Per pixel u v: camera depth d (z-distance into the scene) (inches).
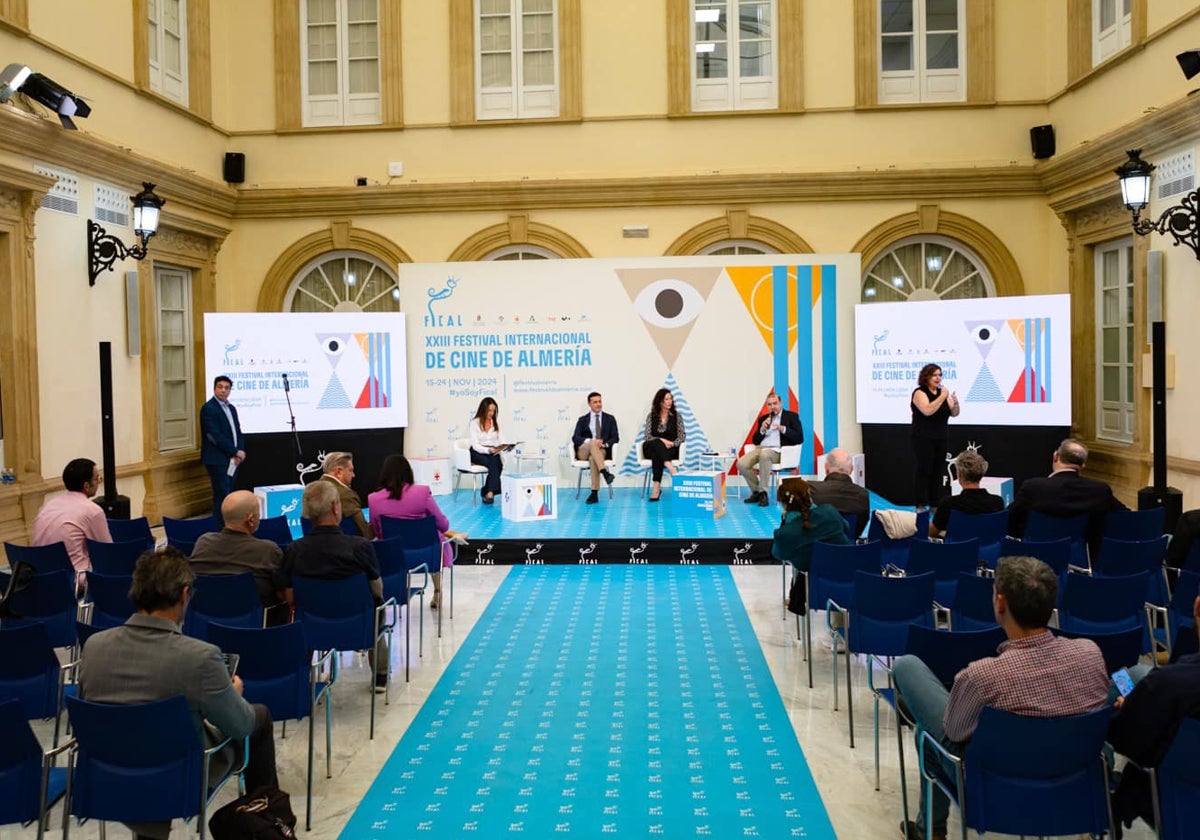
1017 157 512.7
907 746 191.2
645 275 493.4
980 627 194.2
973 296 526.0
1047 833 124.7
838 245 520.4
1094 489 253.4
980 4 510.0
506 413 496.1
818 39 517.7
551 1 530.9
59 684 177.2
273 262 535.5
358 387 481.1
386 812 165.0
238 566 204.2
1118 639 153.6
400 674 239.3
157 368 472.7
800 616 279.1
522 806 166.6
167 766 132.0
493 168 529.3
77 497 258.4
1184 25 378.3
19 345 351.9
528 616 291.4
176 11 489.4
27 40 360.2
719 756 187.2
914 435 397.4
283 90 531.2
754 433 451.8
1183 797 117.6
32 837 157.9
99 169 402.0
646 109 523.5
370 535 256.8
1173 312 386.3
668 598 311.4
